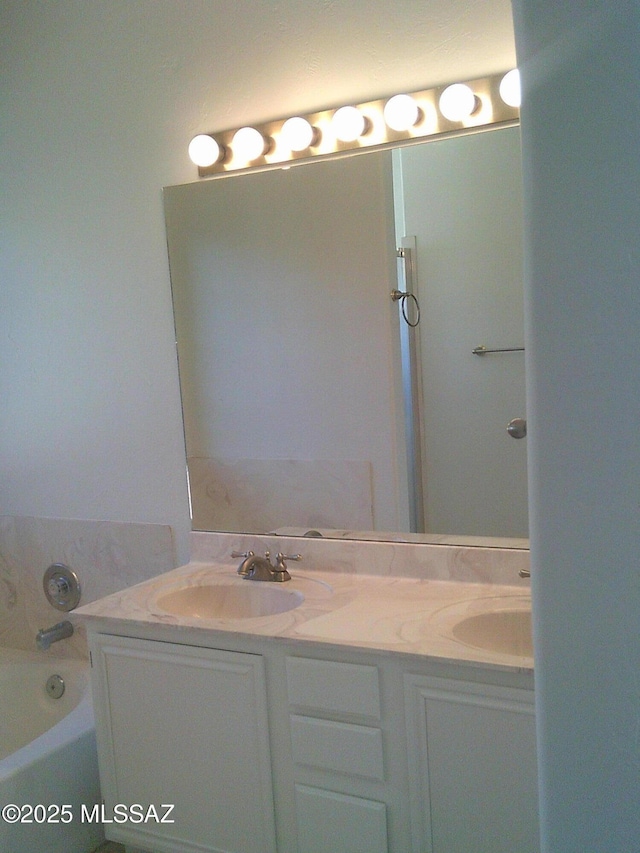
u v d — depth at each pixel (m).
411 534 2.18
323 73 2.19
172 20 2.38
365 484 2.24
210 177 2.39
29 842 2.13
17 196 2.76
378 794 1.73
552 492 0.43
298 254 2.27
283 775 1.86
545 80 0.42
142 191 2.51
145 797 2.07
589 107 0.40
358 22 2.12
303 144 2.17
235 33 2.29
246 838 1.92
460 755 1.62
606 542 0.42
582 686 0.43
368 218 2.15
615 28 0.39
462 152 2.01
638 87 0.39
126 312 2.60
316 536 2.33
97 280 2.64
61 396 2.79
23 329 2.83
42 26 2.60
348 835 1.76
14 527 2.96
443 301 2.07
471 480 2.09
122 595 2.19
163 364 2.56
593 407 0.42
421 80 2.06
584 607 0.43
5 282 2.84
